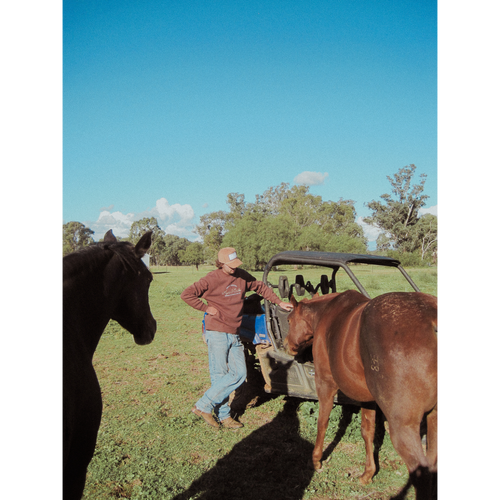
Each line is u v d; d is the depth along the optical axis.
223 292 4.22
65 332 1.72
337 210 82.62
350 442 4.02
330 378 3.28
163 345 8.86
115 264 2.14
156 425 4.45
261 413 4.82
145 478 3.36
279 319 4.88
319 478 3.36
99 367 7.03
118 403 5.20
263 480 3.34
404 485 3.25
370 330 2.41
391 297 2.50
